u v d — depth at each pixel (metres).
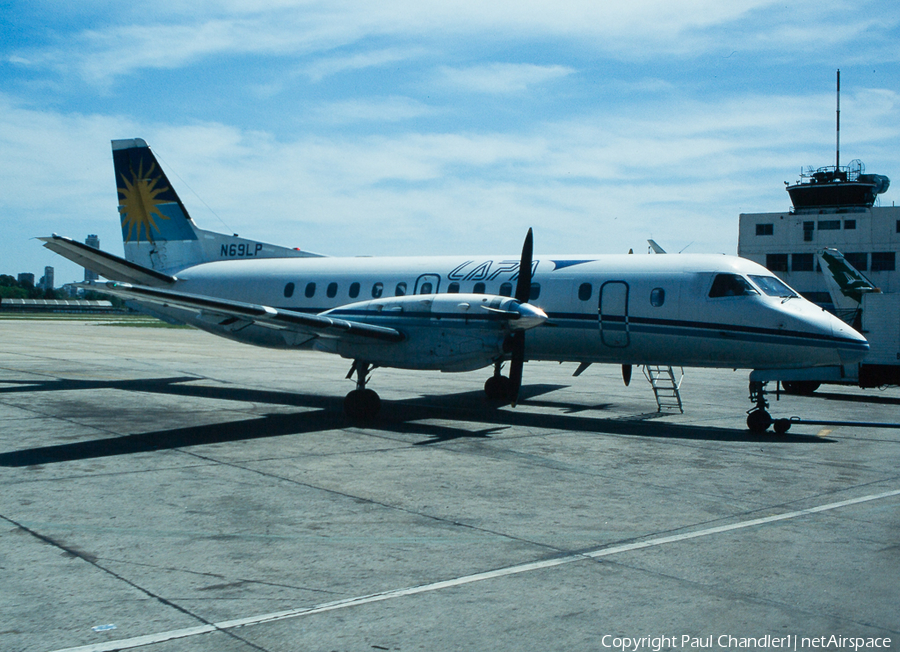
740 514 7.01
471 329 11.73
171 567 5.35
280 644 4.14
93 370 21.11
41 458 9.06
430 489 7.84
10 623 4.36
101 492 7.46
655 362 13.55
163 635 4.23
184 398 15.34
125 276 16.89
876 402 18.23
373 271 16.44
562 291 14.05
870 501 7.56
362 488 7.84
